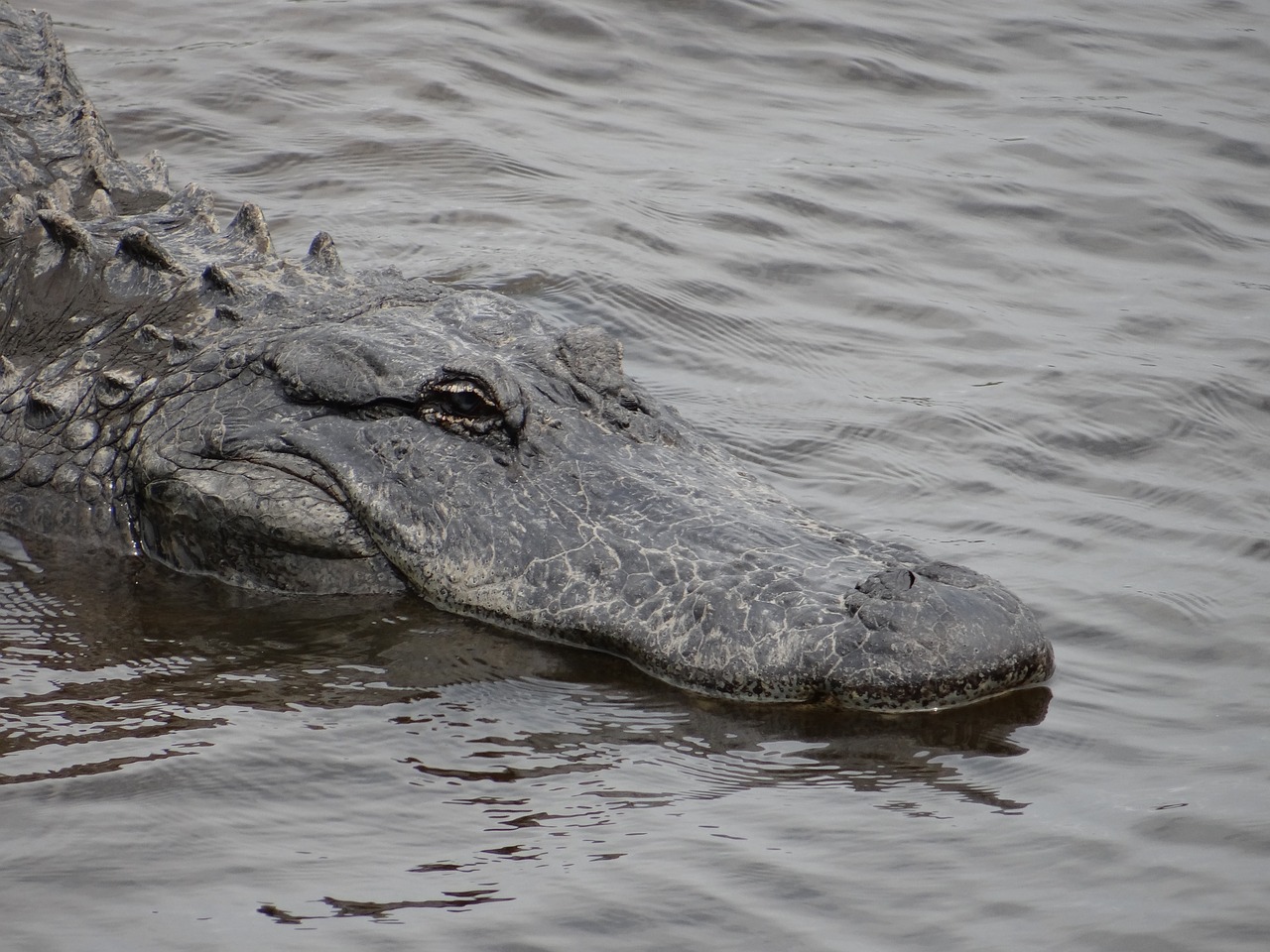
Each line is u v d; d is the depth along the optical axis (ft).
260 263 89.04
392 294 84.64
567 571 70.33
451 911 48.83
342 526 74.74
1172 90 165.48
